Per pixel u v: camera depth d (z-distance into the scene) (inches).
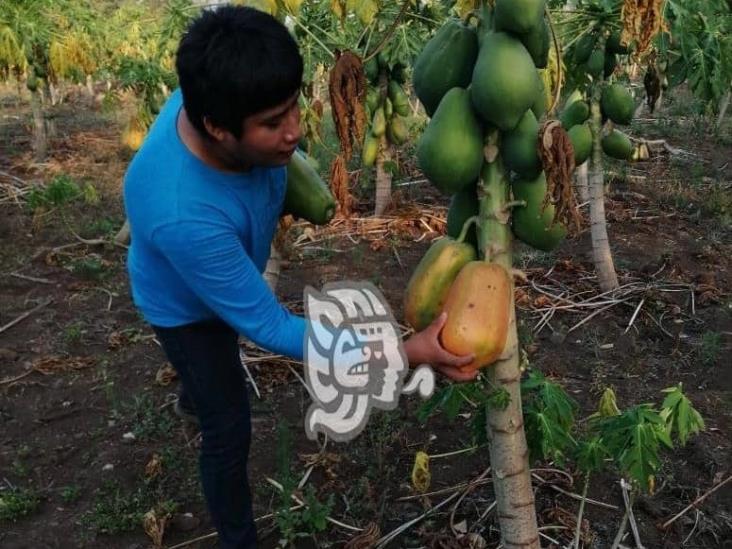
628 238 243.1
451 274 70.8
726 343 174.1
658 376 161.5
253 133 68.7
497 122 66.0
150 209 76.8
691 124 403.5
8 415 153.6
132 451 140.0
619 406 149.5
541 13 64.9
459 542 110.9
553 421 85.9
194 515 123.1
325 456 133.1
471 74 71.5
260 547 115.3
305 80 189.0
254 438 141.7
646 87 176.7
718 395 153.1
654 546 112.7
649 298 192.4
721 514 119.1
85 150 399.9
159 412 151.7
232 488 100.3
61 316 199.0
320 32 203.8
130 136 264.5
